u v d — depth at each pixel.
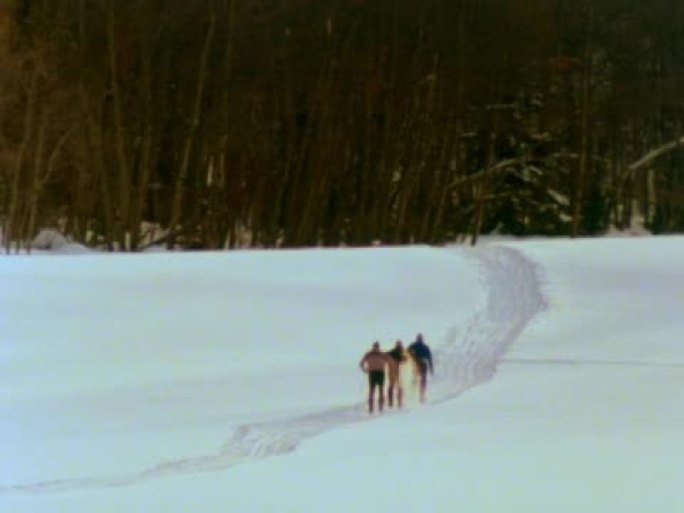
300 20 116.44
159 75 114.19
